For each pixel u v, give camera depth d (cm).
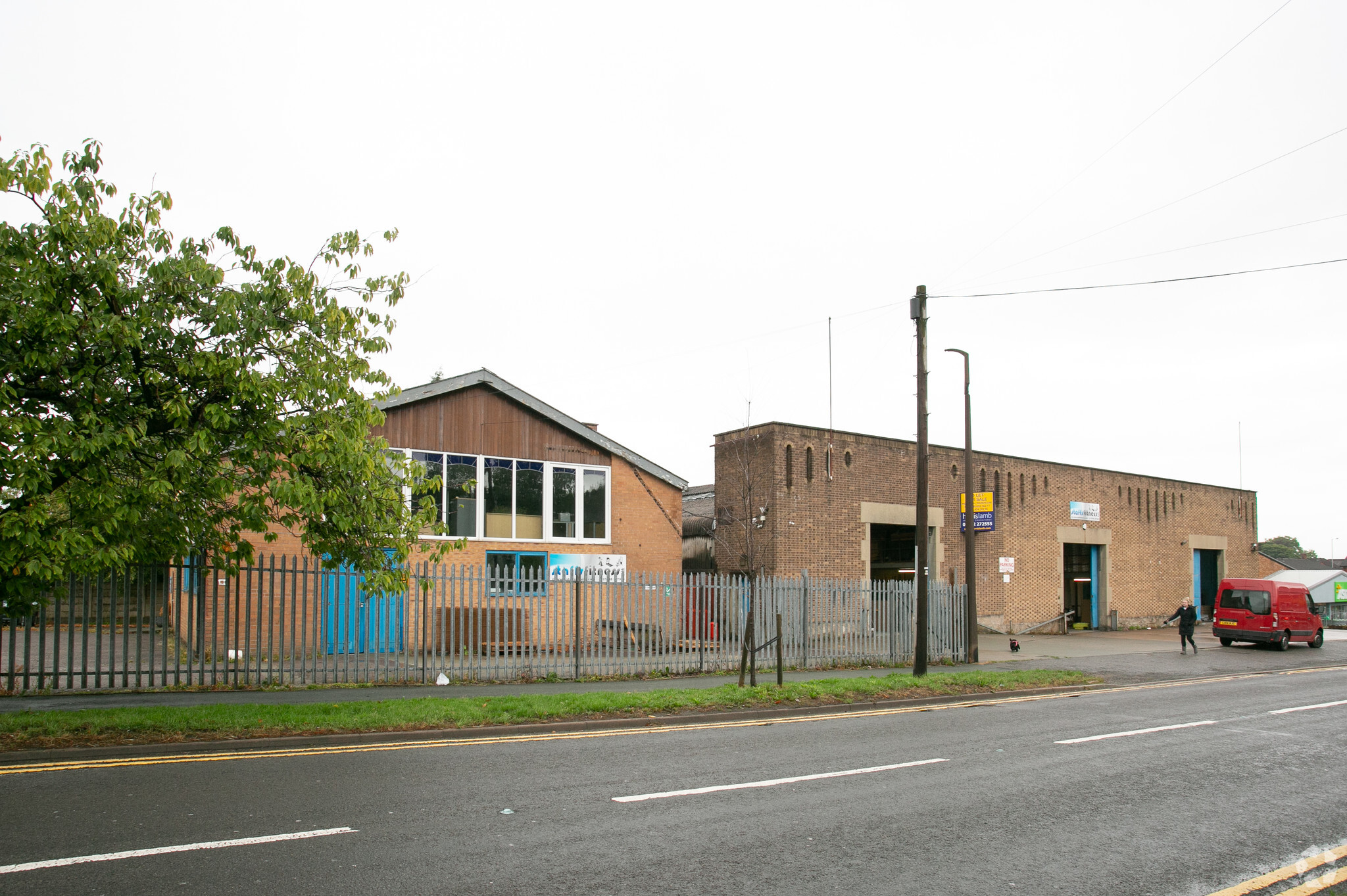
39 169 897
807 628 1969
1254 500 4712
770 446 2766
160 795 745
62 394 952
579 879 568
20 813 684
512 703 1228
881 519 3009
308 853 604
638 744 1053
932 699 1536
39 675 1273
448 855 608
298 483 1013
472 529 2270
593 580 1747
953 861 627
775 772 900
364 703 1182
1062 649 2683
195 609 1861
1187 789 862
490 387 2317
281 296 1067
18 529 853
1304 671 2189
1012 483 3491
